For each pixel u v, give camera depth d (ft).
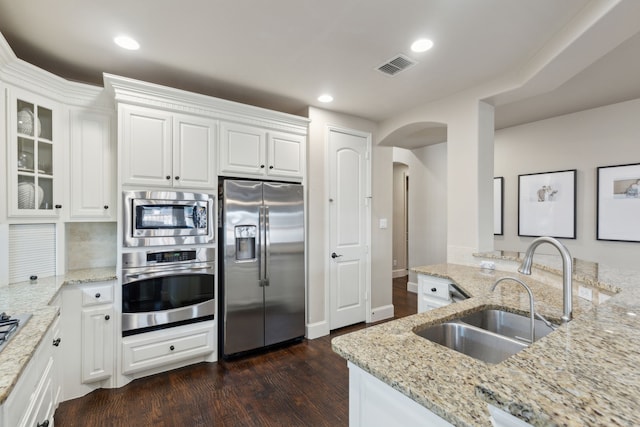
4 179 6.46
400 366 3.18
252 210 9.60
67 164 7.75
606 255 11.07
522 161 13.33
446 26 6.40
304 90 9.71
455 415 2.40
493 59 7.73
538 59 7.36
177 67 8.19
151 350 8.11
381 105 11.00
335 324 11.79
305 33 6.68
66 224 8.51
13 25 6.28
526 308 5.23
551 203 12.41
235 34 6.70
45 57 7.60
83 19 6.11
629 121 10.57
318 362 9.20
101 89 7.99
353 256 12.27
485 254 8.88
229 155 9.35
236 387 7.83
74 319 7.25
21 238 7.00
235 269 9.29
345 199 12.03
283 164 10.41
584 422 1.67
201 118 8.91
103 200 8.19
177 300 8.48
